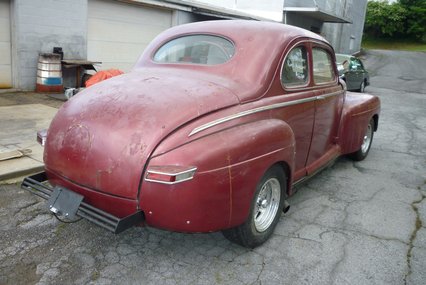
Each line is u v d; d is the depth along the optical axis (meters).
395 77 22.17
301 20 22.00
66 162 2.86
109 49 11.76
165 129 2.64
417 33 45.66
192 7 13.91
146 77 3.29
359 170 5.59
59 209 2.88
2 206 3.79
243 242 3.18
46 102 8.58
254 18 17.47
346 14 30.14
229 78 3.26
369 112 5.56
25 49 9.57
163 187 2.55
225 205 2.76
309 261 3.16
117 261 3.05
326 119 4.41
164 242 3.36
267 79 3.32
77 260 3.03
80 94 3.20
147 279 2.85
